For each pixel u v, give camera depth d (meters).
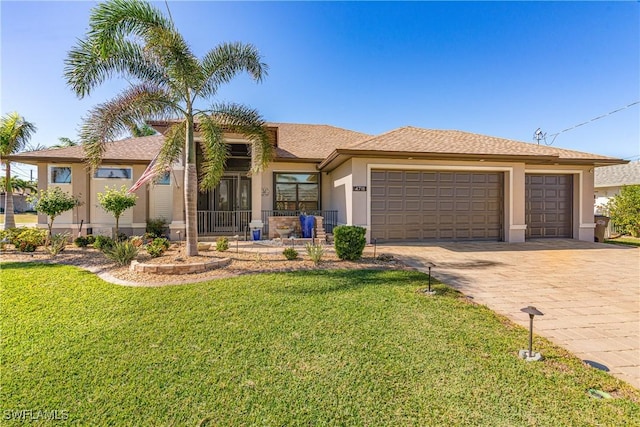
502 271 8.22
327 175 16.38
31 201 12.54
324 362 3.69
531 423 2.66
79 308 5.55
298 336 4.33
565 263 9.30
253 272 7.61
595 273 8.09
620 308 5.54
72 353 4.02
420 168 12.92
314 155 15.95
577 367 3.52
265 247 11.32
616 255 10.66
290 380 3.36
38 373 3.60
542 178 14.70
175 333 4.48
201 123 9.34
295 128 20.05
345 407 2.94
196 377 3.45
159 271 7.45
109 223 15.15
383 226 12.98
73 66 7.52
